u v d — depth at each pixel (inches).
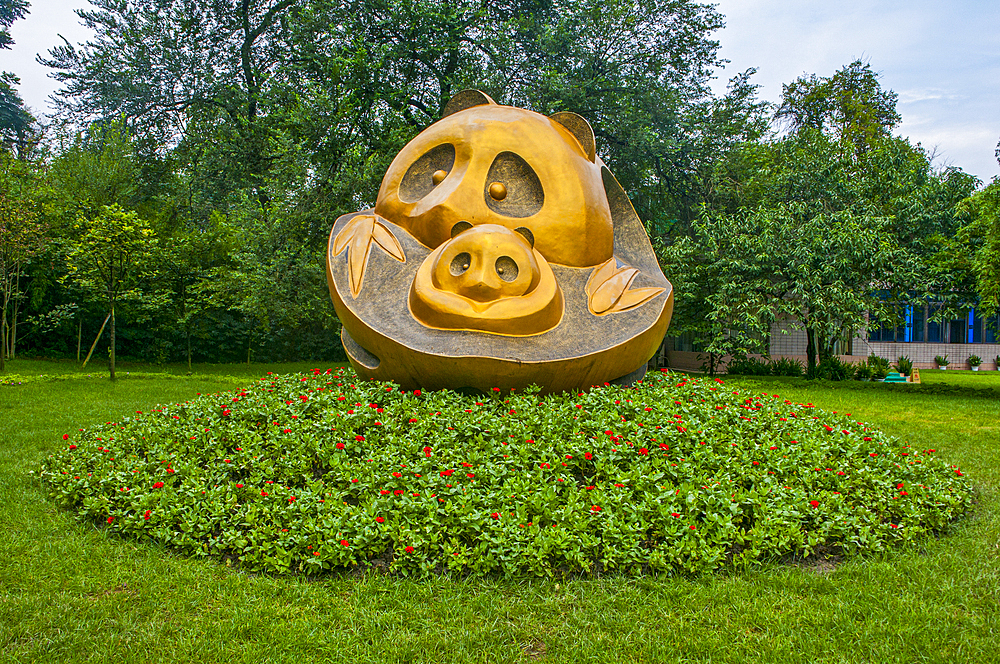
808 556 177.2
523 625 140.6
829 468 217.3
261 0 888.9
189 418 265.0
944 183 740.0
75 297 759.1
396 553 162.9
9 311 751.1
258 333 843.4
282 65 808.3
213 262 736.3
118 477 209.5
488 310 260.7
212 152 748.0
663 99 757.9
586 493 188.7
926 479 227.5
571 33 714.2
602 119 756.0
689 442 221.3
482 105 324.2
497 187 286.5
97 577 161.6
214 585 157.3
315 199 637.3
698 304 723.4
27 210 604.7
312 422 235.0
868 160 733.3
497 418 231.5
